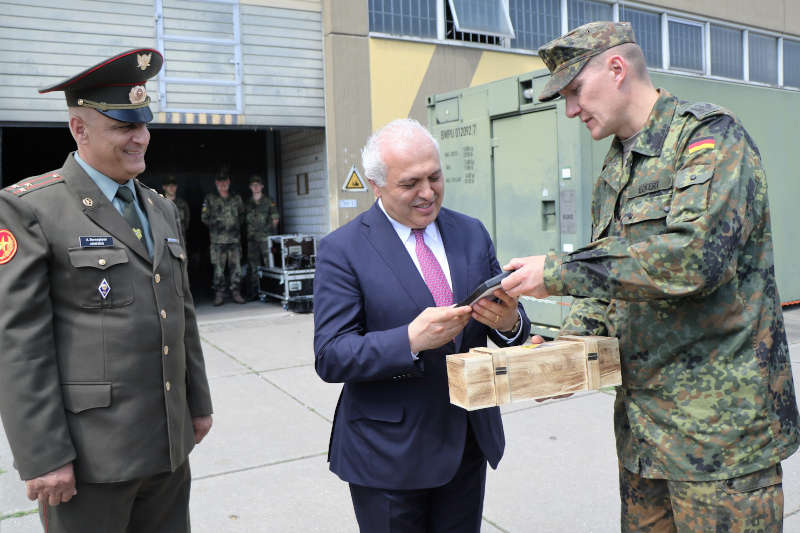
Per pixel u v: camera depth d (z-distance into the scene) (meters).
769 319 1.62
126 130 1.88
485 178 6.29
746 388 1.58
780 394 1.63
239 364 5.78
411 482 1.82
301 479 3.44
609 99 1.69
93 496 1.82
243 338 6.89
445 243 2.00
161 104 7.63
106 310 1.83
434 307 1.78
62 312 1.79
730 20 11.98
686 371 1.63
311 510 3.11
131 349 1.85
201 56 7.79
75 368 1.79
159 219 2.07
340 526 2.96
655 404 1.67
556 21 10.08
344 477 1.92
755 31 12.48
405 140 1.77
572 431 3.98
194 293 10.16
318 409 4.53
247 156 10.41
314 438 4.00
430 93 8.94
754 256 1.62
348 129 8.44
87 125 1.85
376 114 8.59
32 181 1.84
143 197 2.07
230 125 8.06
